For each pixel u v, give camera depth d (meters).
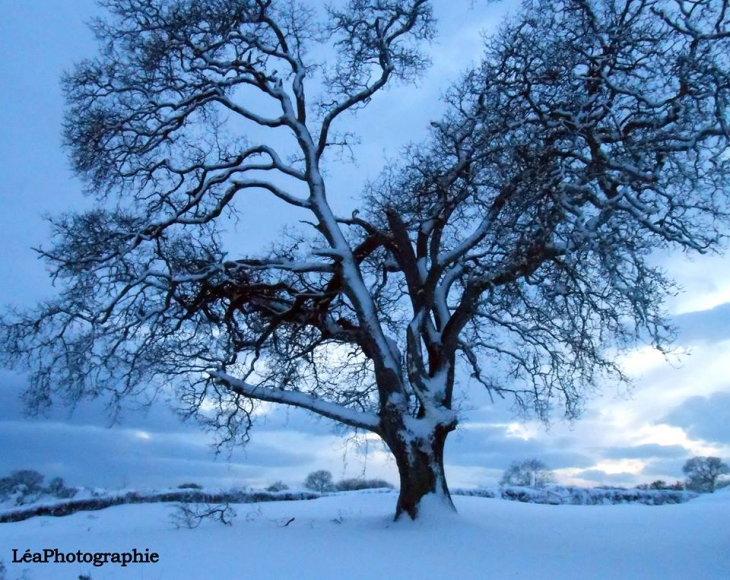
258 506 18.97
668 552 11.57
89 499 20.41
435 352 15.20
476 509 16.86
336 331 16.02
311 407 15.34
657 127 12.98
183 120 17.39
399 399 14.61
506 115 13.95
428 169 15.99
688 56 12.75
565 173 13.23
